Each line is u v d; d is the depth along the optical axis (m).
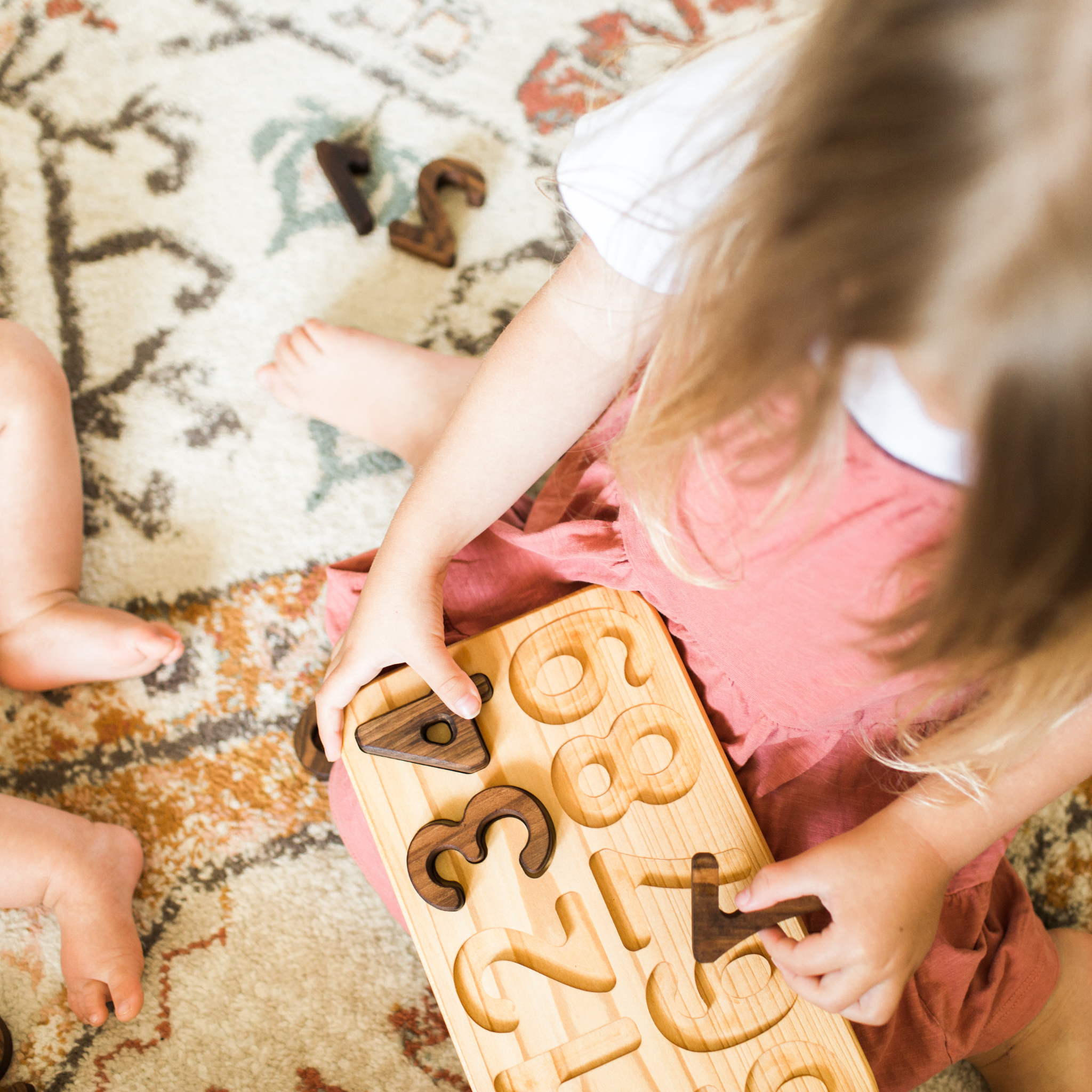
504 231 1.04
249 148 1.04
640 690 0.64
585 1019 0.58
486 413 0.60
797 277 0.30
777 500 0.43
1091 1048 0.74
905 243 0.27
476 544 0.72
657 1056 0.57
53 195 1.01
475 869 0.60
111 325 0.98
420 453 0.90
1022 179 0.26
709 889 0.58
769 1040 0.58
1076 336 0.26
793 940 0.57
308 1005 0.80
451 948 0.59
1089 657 0.40
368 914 0.83
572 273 0.55
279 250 1.01
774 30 0.43
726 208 0.36
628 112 0.48
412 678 0.65
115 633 0.80
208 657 0.89
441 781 0.62
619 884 0.60
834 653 0.51
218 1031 0.78
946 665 0.42
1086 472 0.29
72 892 0.75
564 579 0.69
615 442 0.54
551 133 1.08
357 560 0.76
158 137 1.04
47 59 1.06
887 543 0.44
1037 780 0.57
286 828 0.85
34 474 0.79
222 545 0.92
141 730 0.86
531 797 0.60
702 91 0.45
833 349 0.32
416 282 1.02
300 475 0.95
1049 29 0.25
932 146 0.27
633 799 0.62
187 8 1.09
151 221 1.01
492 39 1.11
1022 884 0.74
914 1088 0.74
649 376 0.47
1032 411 0.28
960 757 0.53
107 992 0.75
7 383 0.77
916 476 0.41
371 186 1.05
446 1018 0.58
